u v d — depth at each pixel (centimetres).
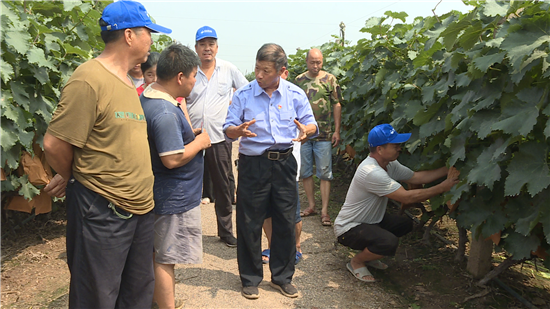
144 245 230
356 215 362
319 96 511
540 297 321
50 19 438
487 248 338
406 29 503
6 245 404
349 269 372
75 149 200
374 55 496
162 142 246
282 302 320
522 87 258
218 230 426
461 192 288
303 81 523
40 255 385
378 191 347
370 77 519
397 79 441
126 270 231
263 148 316
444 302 321
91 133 197
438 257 399
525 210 263
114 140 202
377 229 353
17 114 347
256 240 325
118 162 204
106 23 203
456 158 302
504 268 318
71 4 434
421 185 383
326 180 517
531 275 356
